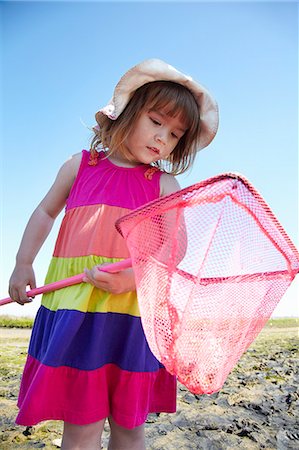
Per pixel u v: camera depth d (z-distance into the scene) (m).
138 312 0.90
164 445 1.07
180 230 0.67
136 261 0.71
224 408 1.30
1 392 1.39
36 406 0.79
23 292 1.01
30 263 1.04
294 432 1.14
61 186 1.06
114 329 0.89
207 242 0.66
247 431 1.14
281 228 0.68
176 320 0.69
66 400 0.82
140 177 1.01
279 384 1.48
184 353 0.70
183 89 1.08
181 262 0.68
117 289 0.84
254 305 0.74
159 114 1.03
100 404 0.83
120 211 0.95
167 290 0.70
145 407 0.89
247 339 0.76
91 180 1.00
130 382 0.86
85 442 0.82
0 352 1.78
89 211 0.96
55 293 0.94
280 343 1.97
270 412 1.27
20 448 1.06
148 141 1.02
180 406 1.32
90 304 0.88
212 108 1.16
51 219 1.08
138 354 0.88
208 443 1.08
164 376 0.97
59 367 0.82
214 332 0.72
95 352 0.84
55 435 1.14
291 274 0.72
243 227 0.66
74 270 0.93
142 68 1.04
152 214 0.68
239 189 0.64
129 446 0.90
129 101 1.06
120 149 1.04
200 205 0.66
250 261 0.69
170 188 1.02
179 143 1.15
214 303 0.70
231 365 0.76
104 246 0.93
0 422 1.19
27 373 0.93
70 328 0.83
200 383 0.72
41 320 0.95
